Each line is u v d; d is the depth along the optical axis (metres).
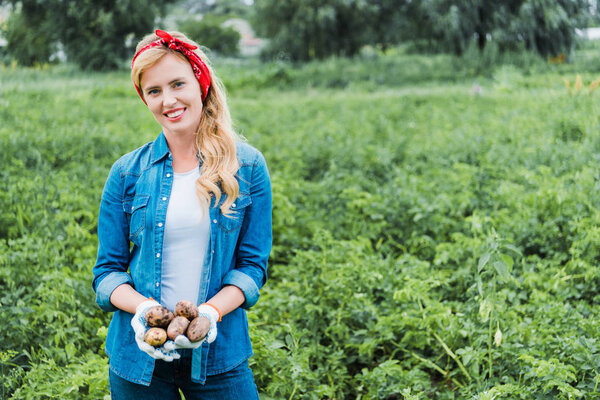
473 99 18.72
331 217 6.64
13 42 42.94
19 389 3.20
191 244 2.23
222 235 2.25
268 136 12.06
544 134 10.12
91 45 39.44
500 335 3.45
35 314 3.98
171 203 2.23
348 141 9.98
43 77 32.97
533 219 5.74
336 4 43.06
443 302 4.49
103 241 2.31
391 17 43.81
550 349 3.53
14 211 6.08
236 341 2.29
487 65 33.38
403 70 36.12
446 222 6.02
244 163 2.31
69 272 4.59
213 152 2.23
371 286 4.57
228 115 2.35
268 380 3.47
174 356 2.00
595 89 17.34
